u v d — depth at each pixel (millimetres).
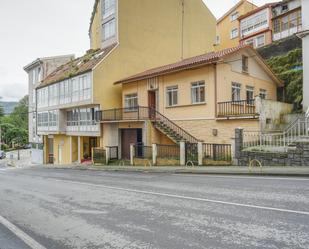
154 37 31891
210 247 4812
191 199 8320
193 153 18031
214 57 19891
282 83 27766
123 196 9516
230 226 5750
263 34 38844
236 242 4945
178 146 19484
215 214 6633
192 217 6527
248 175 12461
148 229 5938
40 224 6910
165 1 33156
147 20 31422
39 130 39125
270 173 12008
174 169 16281
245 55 23391
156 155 20469
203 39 36906
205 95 20984
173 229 5820
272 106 19500
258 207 6934
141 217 6820
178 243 5086
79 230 6238
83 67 29875
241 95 22859
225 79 21141
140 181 12969
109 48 29328
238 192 8844
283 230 5348
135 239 5430
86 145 33000
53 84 34969
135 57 30219
